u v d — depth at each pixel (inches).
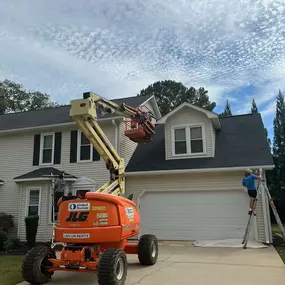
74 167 641.6
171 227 556.4
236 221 520.7
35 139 687.1
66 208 276.5
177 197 565.0
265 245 463.5
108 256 233.8
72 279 278.7
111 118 611.8
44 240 595.8
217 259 353.1
